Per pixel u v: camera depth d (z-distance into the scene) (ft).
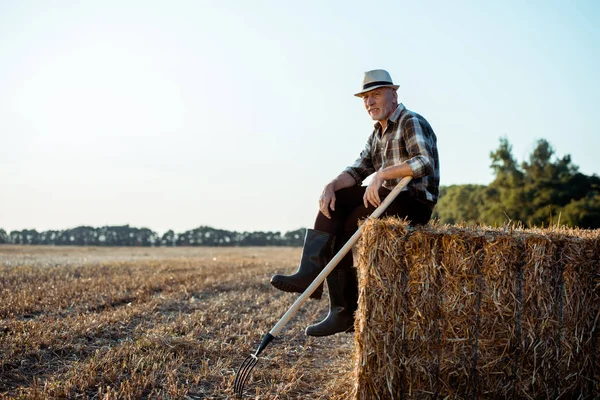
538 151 137.90
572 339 12.66
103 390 13.43
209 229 164.14
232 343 18.81
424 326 12.30
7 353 15.46
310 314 24.95
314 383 15.08
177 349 17.04
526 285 12.53
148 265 46.62
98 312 23.09
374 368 12.21
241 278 37.86
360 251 12.62
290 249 136.98
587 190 131.34
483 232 12.68
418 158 13.84
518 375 12.50
